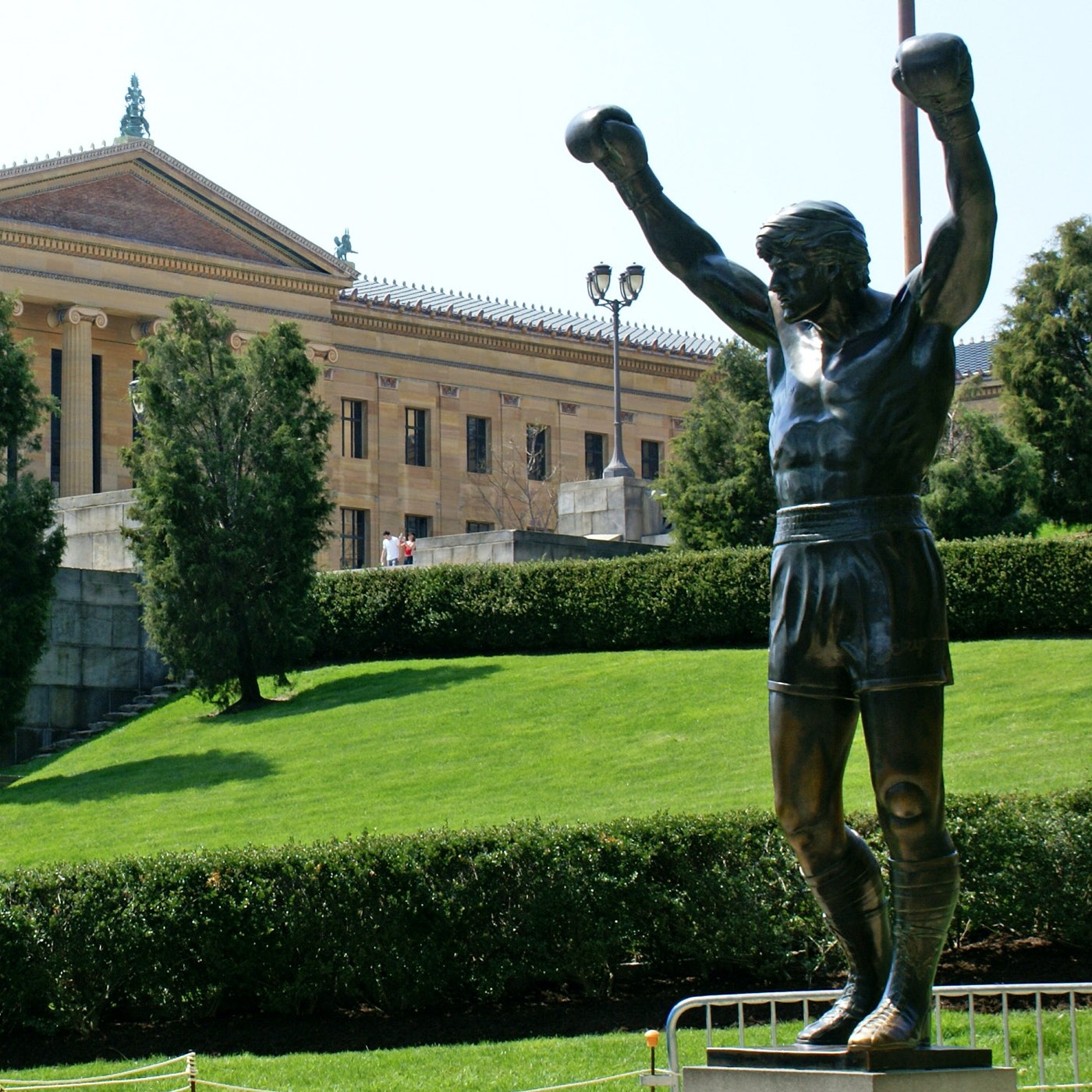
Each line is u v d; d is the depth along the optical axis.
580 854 13.93
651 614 30.48
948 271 6.40
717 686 26.06
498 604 31.66
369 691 28.75
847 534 6.50
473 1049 12.17
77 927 13.55
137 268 64.12
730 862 13.98
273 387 30.27
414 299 76.06
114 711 31.25
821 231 6.59
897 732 6.38
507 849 13.92
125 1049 13.16
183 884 13.77
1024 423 42.59
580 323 80.50
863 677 6.45
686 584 30.30
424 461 72.81
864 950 6.82
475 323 73.81
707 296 7.37
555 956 13.78
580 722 24.78
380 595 32.41
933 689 6.46
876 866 6.88
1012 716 22.39
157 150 64.38
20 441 28.30
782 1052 6.26
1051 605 28.09
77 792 23.67
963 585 28.62
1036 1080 10.33
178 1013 13.74
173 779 23.78
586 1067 11.32
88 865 13.98
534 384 75.69
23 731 29.78
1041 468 41.88
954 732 21.92
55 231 61.75
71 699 30.66
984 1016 12.12
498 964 13.70
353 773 23.00
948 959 14.11
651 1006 13.51
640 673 27.62
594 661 29.41
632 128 7.36
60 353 63.94
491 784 21.61
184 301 30.52
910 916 6.47
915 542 6.49
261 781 23.06
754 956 13.84
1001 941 14.53
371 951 13.65
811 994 7.94
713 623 30.03
